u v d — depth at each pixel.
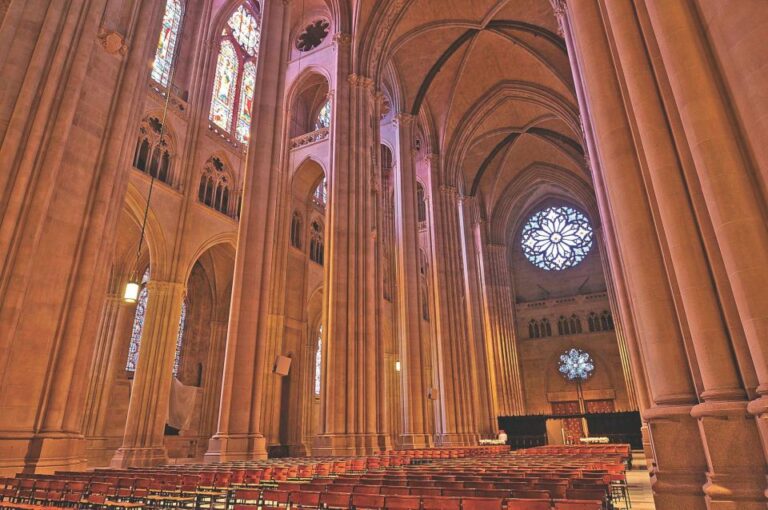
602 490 5.91
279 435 25.81
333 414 17.84
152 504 7.42
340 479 7.80
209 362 28.17
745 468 4.76
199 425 26.78
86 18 10.24
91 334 9.66
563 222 48.66
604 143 7.68
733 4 4.87
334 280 19.39
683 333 6.09
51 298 9.01
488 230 43.53
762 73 4.54
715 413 4.96
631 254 6.89
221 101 26.62
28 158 8.91
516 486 6.75
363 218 20.70
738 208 4.73
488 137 36.38
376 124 23.58
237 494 6.59
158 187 21.17
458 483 6.99
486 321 40.25
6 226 8.48
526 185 43.72
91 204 9.93
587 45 8.37
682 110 5.33
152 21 11.99
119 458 18.14
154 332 20.11
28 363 8.52
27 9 9.73
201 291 29.36
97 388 21.61
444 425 27.06
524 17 27.11
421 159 32.97
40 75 9.42
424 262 40.28
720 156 4.91
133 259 24.38
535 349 45.69
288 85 27.34
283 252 26.86
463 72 31.20
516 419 36.03
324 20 27.38
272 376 24.88
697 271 5.54
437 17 26.53
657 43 6.36
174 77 24.05
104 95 10.52
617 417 33.31
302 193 30.84
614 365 42.41
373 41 23.84
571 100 30.48
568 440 35.34
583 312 44.88
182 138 23.06
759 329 4.41
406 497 5.57
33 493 6.70
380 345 20.44
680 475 5.62
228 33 27.95
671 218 5.84
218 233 24.23
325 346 18.88
